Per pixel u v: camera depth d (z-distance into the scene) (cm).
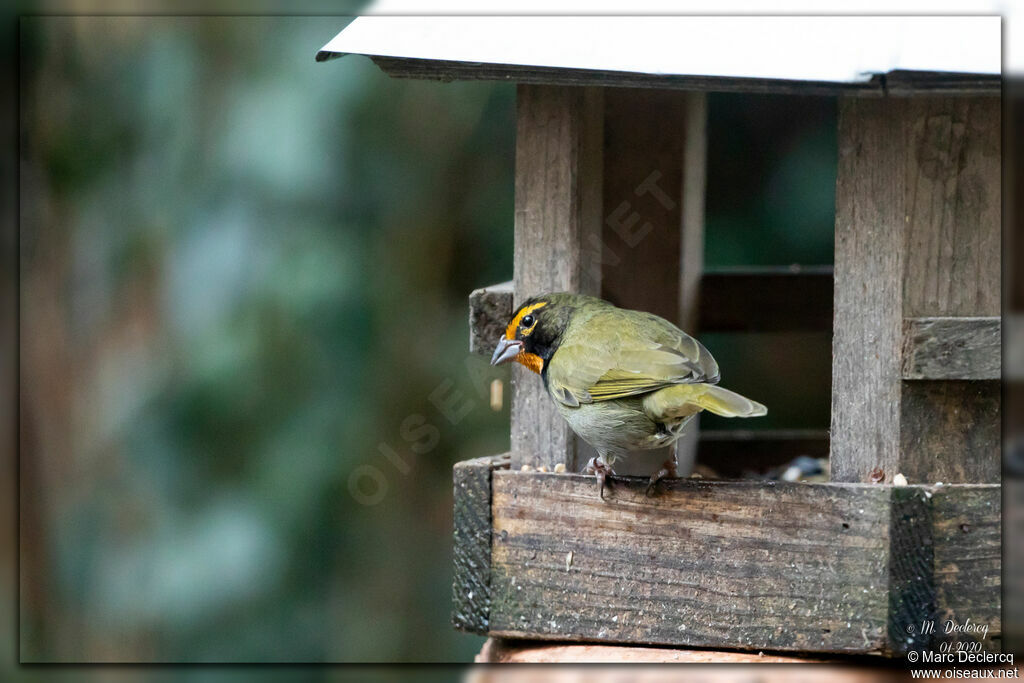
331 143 1159
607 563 716
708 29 685
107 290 1221
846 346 710
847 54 661
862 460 709
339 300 1154
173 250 1190
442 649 1188
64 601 1196
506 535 732
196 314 1159
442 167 1214
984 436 701
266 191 1149
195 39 1191
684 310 1009
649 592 710
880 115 698
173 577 1140
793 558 688
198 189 1187
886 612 670
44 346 1235
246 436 1157
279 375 1155
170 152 1187
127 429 1183
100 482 1194
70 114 1230
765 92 667
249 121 1159
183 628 1135
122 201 1222
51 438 1224
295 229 1164
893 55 643
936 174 695
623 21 696
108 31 1216
